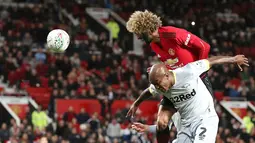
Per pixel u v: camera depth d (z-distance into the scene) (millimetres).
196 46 10289
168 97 10086
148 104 32406
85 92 31656
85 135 27281
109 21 43594
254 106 35562
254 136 31344
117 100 31766
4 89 32156
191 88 9898
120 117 29734
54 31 11266
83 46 37156
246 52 42219
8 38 35969
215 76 36094
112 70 35344
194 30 42625
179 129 10352
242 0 50094
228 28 45125
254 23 46906
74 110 30891
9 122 29891
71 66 34125
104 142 27547
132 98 32281
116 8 46438
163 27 10312
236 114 34812
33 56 34125
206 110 10055
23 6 41531
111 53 38281
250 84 37219
